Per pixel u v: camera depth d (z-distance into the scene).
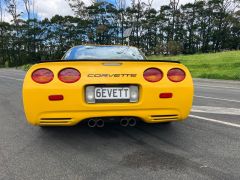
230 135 3.99
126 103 3.42
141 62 3.49
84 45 4.79
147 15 85.81
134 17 85.06
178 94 3.50
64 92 3.29
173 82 3.51
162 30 88.12
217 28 86.19
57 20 92.56
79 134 4.03
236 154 3.26
